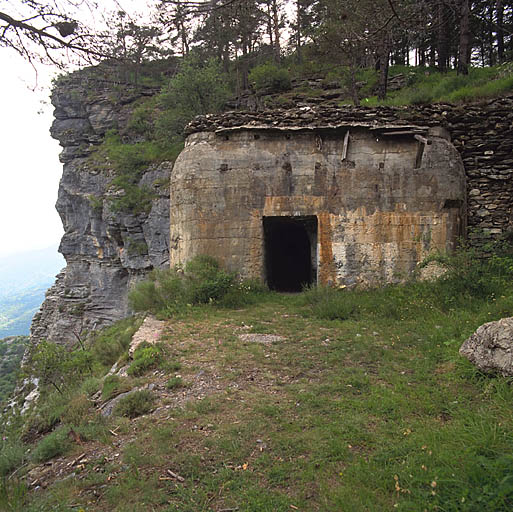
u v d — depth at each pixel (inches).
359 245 390.0
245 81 1141.1
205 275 382.9
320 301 341.7
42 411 219.8
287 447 129.4
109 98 1192.2
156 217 922.1
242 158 405.7
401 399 154.1
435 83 759.7
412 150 392.8
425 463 109.5
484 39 1003.9
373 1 462.3
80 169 1104.8
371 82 906.7
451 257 344.5
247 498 106.9
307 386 177.5
